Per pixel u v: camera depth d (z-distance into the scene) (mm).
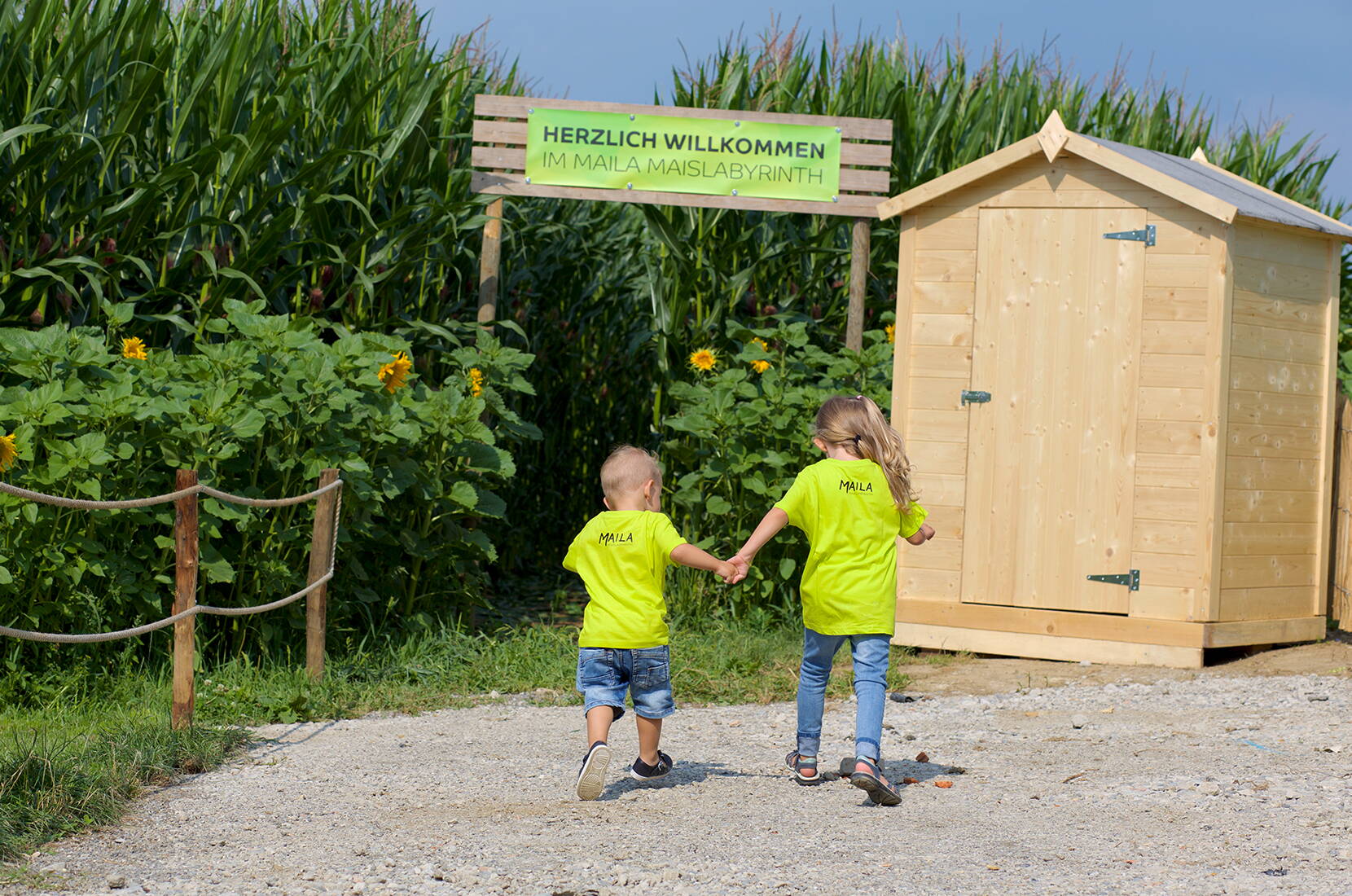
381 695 6527
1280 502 7668
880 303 10070
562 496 11656
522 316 10531
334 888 3516
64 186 7902
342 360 7172
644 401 11914
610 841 3955
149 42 8078
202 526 6508
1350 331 10562
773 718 6180
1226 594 7340
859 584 4480
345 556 7250
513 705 6520
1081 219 7500
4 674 6074
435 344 9281
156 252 8203
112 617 6422
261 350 7090
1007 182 7668
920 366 7879
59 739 5086
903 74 11844
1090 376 7480
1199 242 7258
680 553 4441
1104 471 7453
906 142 10297
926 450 7863
